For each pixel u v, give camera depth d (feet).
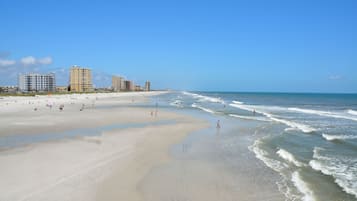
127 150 60.64
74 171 44.98
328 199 36.73
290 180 43.73
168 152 61.05
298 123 115.96
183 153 60.59
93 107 189.57
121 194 36.91
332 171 48.47
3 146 62.13
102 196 35.91
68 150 58.70
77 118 118.01
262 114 156.35
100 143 66.80
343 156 59.11
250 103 282.97
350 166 51.62
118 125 99.25
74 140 69.82
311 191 39.32
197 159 55.88
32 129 87.30
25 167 46.19
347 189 40.16
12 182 39.32
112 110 163.12
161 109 180.75
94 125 98.07
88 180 41.27
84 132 82.69
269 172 47.75
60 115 129.90
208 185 41.32
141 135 79.25
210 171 48.03
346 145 70.38
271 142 74.18
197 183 42.09
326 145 70.59
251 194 38.17
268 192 38.88
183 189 39.63
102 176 43.37
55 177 41.86
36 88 529.86
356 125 109.60
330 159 56.54
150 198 36.19
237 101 326.85
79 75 546.67
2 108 163.12
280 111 178.81
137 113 145.28
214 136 82.58
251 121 121.39
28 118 116.06
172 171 47.73
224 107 213.46
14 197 34.30
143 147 64.44
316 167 50.78
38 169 45.27
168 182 42.27
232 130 94.63
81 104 217.56
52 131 83.87
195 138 78.64
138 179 42.98
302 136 83.46
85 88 556.10
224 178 44.52
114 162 51.26
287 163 53.42
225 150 64.13
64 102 237.45
